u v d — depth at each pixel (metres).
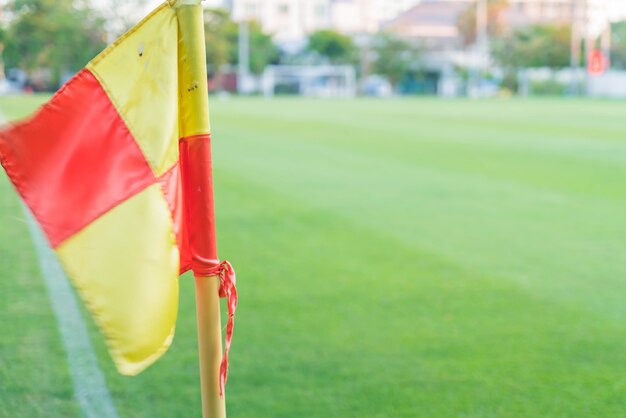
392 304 5.41
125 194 1.99
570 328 4.93
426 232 7.79
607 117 26.41
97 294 1.96
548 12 92.19
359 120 25.09
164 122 2.00
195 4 2.03
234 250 7.00
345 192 10.27
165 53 2.01
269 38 64.12
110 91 1.98
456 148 15.91
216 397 2.20
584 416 3.69
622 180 11.28
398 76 65.69
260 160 13.81
